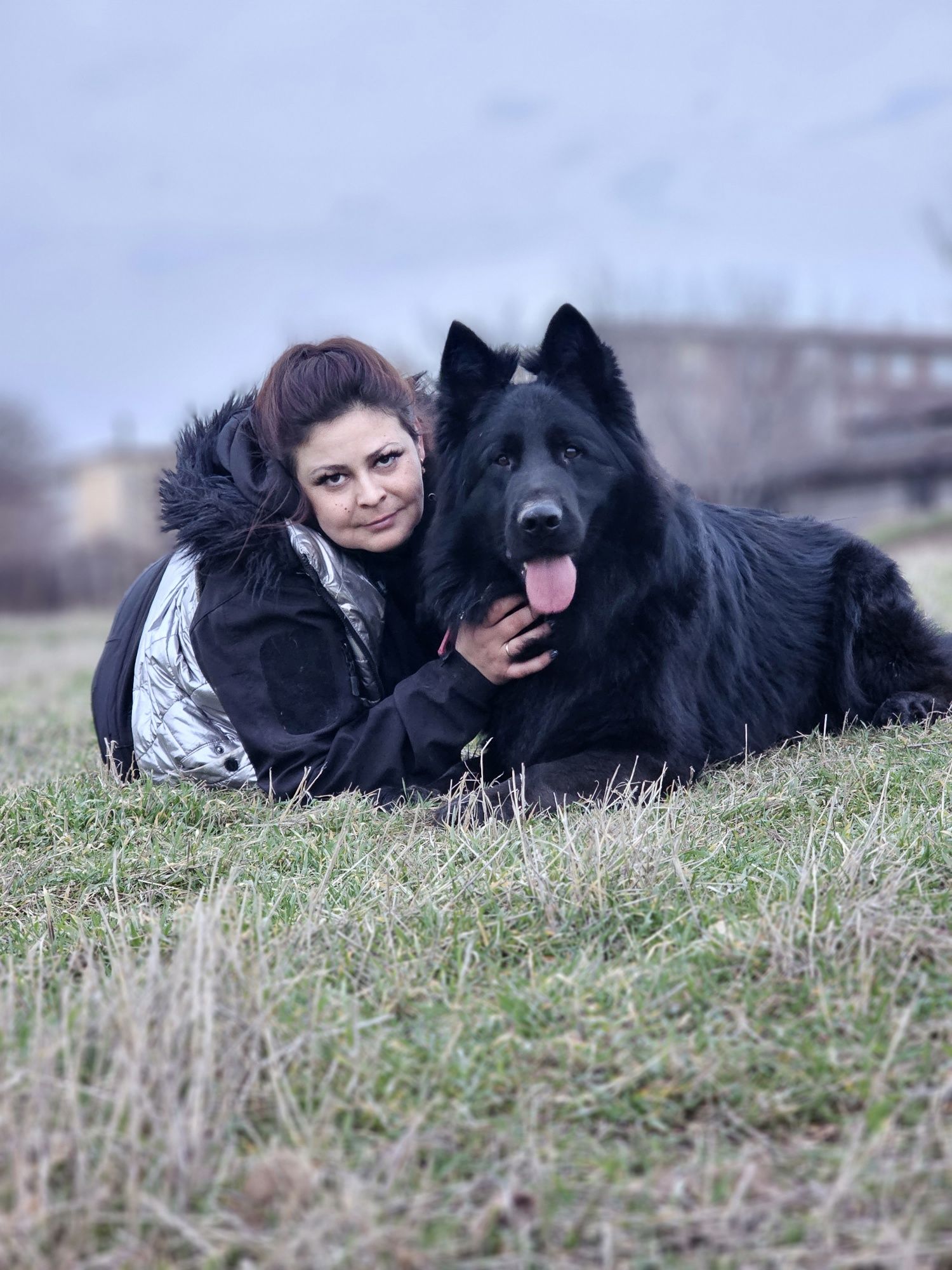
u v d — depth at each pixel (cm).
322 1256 167
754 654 464
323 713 400
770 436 2891
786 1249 168
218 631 395
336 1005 239
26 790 412
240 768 399
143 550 4169
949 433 3159
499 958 263
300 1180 182
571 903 278
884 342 4400
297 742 391
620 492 409
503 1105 211
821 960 242
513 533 379
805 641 489
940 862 287
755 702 460
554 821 350
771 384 2898
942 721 445
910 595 511
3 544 4616
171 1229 178
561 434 396
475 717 400
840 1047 215
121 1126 197
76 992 250
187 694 403
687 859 308
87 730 616
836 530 524
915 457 2977
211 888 317
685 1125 205
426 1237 173
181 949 236
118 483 5722
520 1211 181
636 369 2856
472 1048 223
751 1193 183
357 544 405
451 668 398
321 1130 199
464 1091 210
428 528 431
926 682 490
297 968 261
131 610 435
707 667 436
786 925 254
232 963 239
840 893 267
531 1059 220
